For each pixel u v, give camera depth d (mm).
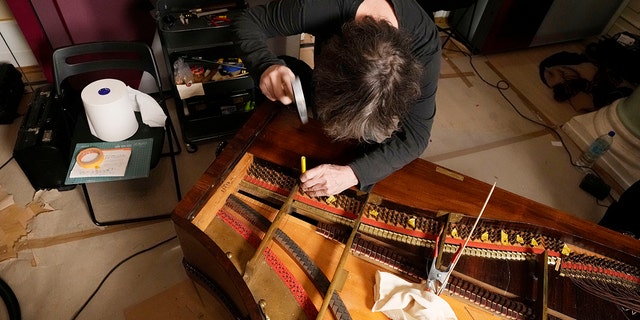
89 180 1611
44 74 2404
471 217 1285
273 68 1130
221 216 1252
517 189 2512
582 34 3682
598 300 1202
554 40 3635
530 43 3551
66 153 1938
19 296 1726
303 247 1203
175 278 1840
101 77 2389
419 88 959
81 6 2029
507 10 3137
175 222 1125
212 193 1225
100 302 1739
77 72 1757
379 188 1330
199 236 1089
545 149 2797
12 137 2330
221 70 2041
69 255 1866
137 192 2146
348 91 852
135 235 1971
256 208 1293
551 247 1301
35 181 1962
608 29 3750
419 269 1183
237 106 2275
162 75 2584
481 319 1116
